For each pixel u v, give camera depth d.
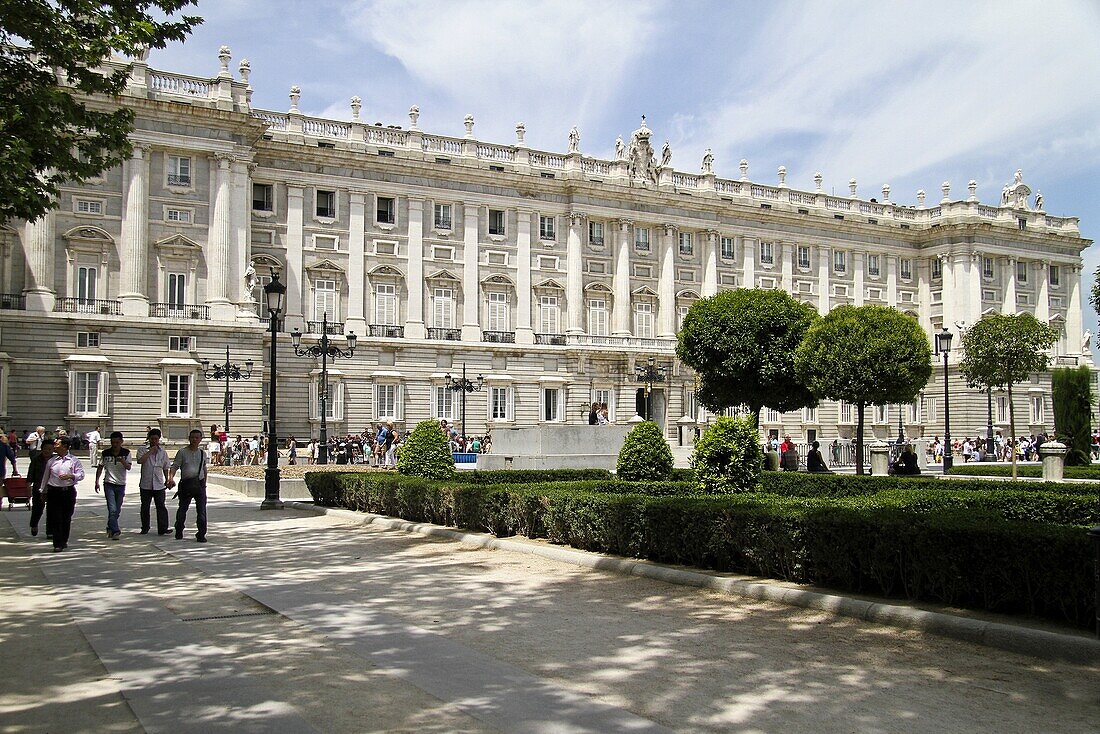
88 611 11.91
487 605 12.30
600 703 7.90
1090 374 51.47
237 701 7.98
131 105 51.38
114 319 50.88
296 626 11.00
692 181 74.56
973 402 80.75
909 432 82.25
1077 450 50.00
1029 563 10.02
